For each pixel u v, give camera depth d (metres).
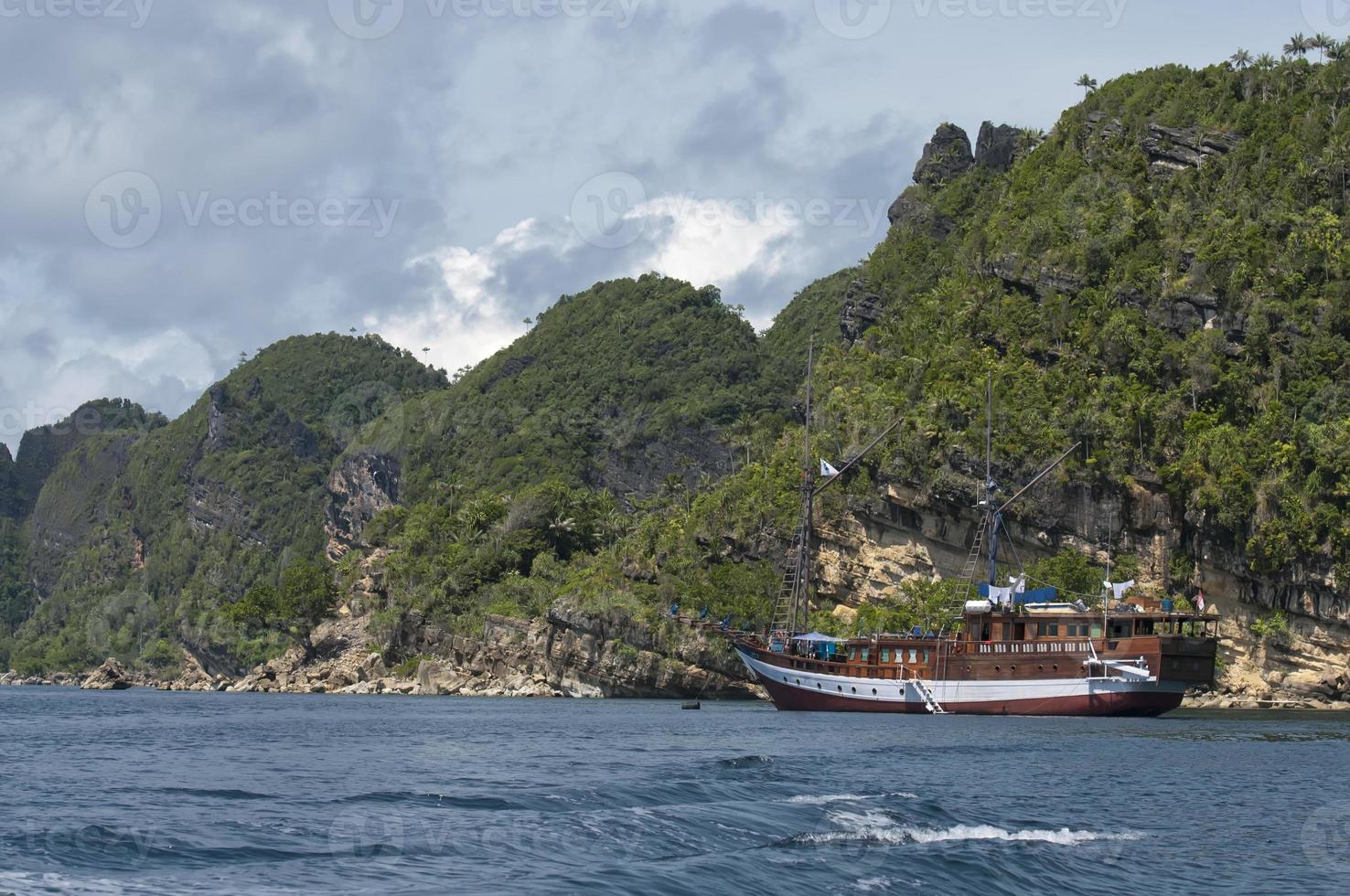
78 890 61.84
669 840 72.56
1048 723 176.62
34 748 140.38
